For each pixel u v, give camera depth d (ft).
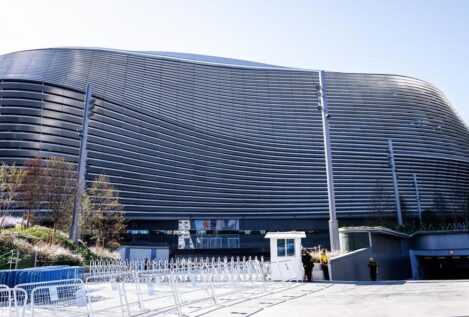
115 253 129.49
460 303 35.19
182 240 236.02
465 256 129.18
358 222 279.28
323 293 48.96
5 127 194.49
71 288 30.94
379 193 273.13
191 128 256.32
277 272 69.67
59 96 208.44
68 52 272.10
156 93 269.03
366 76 335.88
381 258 95.04
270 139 290.15
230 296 48.75
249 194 267.59
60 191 119.44
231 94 297.12
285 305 38.40
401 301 38.34
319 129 302.66
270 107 302.25
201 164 254.68
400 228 144.97
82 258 90.89
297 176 283.79
